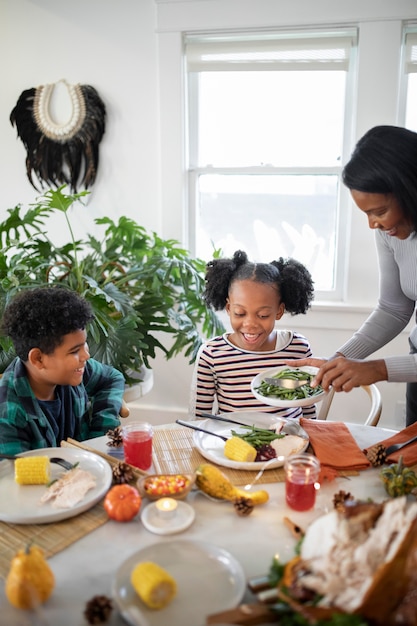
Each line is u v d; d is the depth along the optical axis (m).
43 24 2.62
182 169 2.62
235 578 0.82
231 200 2.71
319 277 2.72
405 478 1.06
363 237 2.52
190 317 2.39
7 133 2.78
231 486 1.05
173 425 1.42
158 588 0.75
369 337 1.72
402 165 1.21
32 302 1.30
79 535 0.94
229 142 2.66
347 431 1.33
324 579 0.71
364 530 0.75
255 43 2.46
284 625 0.70
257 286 1.62
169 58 2.51
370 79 2.37
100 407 1.54
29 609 0.76
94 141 2.66
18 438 1.31
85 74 2.63
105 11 2.55
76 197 2.02
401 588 0.68
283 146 2.62
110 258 2.40
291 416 1.65
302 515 1.01
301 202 2.65
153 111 2.60
